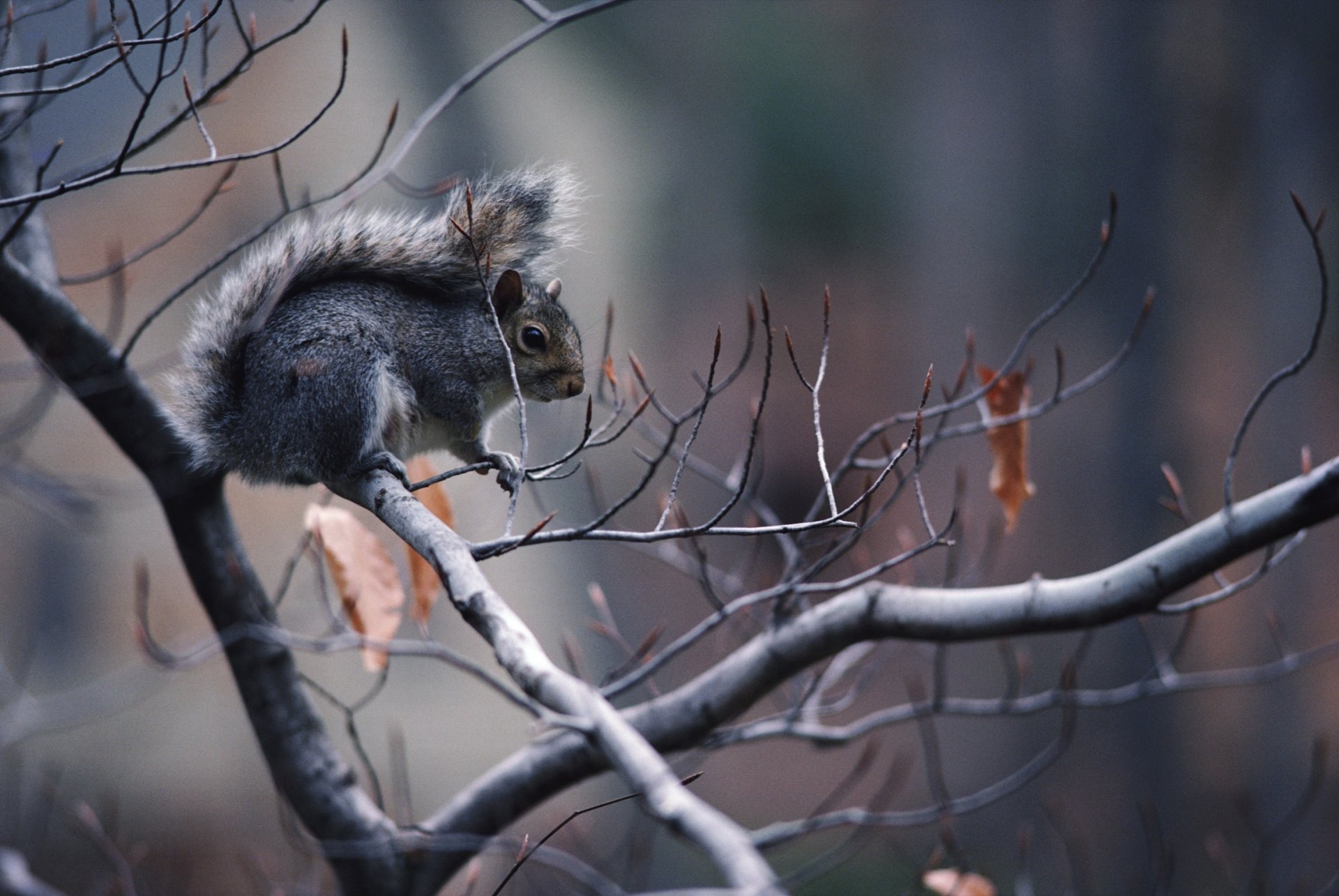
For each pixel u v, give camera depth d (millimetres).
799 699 6137
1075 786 17891
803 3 25328
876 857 15812
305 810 5684
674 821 2344
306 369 5211
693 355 23922
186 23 4172
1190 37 19328
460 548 3654
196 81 14391
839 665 6094
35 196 3945
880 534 21016
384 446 5441
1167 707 17719
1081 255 20359
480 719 15398
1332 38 17984
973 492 20156
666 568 21453
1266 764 17234
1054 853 16797
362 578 4859
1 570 15195
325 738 5777
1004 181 21828
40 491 7758
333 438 5199
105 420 5391
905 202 24641
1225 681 6012
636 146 22016
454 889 8273
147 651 5672
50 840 12180
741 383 23562
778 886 2117
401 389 5523
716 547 21547
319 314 5355
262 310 5281
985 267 22000
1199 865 16250
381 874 5652
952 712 5816
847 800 18000
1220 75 19359
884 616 5020
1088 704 5832
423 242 5656
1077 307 20734
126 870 6805
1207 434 19078
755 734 5648
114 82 15227
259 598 5625
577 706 2758
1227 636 17859
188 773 14391
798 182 25312
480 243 5680
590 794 15078
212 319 5469
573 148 19828
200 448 5363
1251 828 7621
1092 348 20312
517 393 3914
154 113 15156
